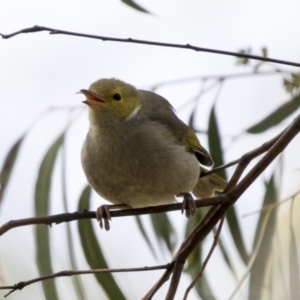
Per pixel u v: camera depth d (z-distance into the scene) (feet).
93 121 33.45
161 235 37.60
